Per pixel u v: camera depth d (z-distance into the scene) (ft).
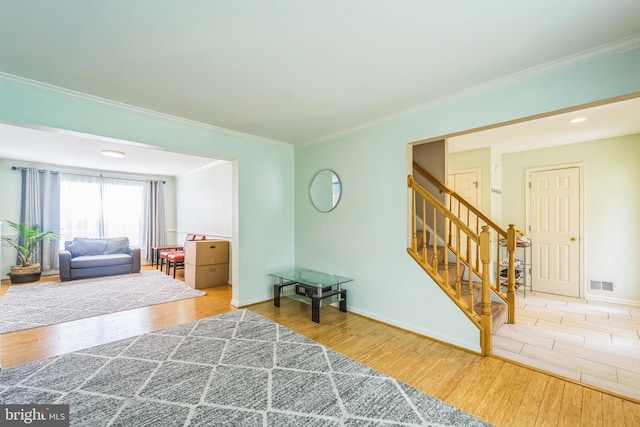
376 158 10.77
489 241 8.15
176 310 11.96
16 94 7.43
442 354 8.21
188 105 9.21
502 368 7.45
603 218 13.44
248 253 12.77
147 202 23.48
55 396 6.18
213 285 16.19
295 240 14.47
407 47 6.11
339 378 6.97
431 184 12.41
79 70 7.02
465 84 7.82
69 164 19.31
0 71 7.01
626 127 11.61
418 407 5.92
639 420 5.56
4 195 17.72
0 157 17.08
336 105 9.29
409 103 9.13
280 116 10.28
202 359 7.84
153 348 8.47
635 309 12.16
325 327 10.21
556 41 5.89
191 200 22.26
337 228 12.33
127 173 22.67
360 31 5.57
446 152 12.04
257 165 13.09
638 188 12.67
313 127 11.54
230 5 4.82
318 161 13.20
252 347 8.58
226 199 17.71
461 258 11.55
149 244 23.45
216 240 17.52
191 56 6.43
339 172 12.21
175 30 5.50
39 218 18.75
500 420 5.55
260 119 10.58
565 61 6.53
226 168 17.75
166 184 24.75
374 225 10.87
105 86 7.86
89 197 20.95
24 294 14.10
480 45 6.04
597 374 7.16
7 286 15.70
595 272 13.64
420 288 9.53
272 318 11.11
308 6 4.85
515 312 11.78
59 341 8.91
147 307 12.31
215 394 6.31
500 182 16.17
